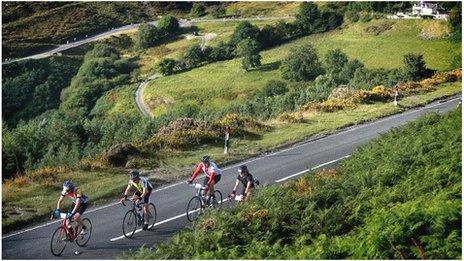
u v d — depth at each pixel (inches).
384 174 718.5
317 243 494.0
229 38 5639.8
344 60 3720.5
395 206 538.3
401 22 4269.2
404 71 2329.0
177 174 940.0
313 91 2343.8
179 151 1101.7
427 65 3029.0
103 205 771.4
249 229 590.9
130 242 620.7
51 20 6476.4
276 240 583.5
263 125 1327.5
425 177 659.4
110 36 6235.2
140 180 647.1
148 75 4822.8
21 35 5999.0
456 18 3774.6
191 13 7785.4
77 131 1360.7
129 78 4781.0
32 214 708.7
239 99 3841.0
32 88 4626.0
